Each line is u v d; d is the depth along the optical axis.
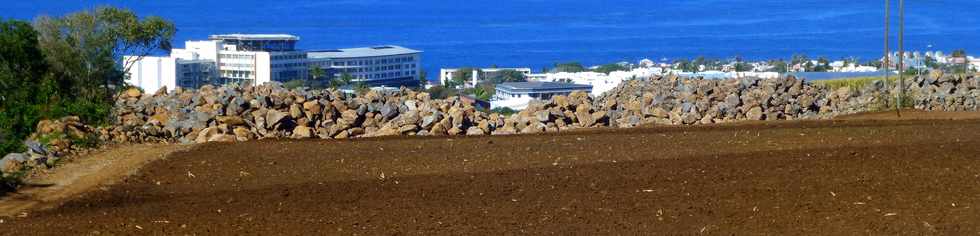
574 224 11.40
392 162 15.68
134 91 23.08
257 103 21.45
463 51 144.75
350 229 11.24
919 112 26.39
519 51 144.12
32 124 19.80
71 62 29.72
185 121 20.33
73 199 12.95
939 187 12.98
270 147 17.42
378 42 152.38
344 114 21.61
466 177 14.23
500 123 21.86
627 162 15.28
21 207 12.60
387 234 11.02
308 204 12.56
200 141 19.39
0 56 25.31
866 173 14.01
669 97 25.11
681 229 11.13
